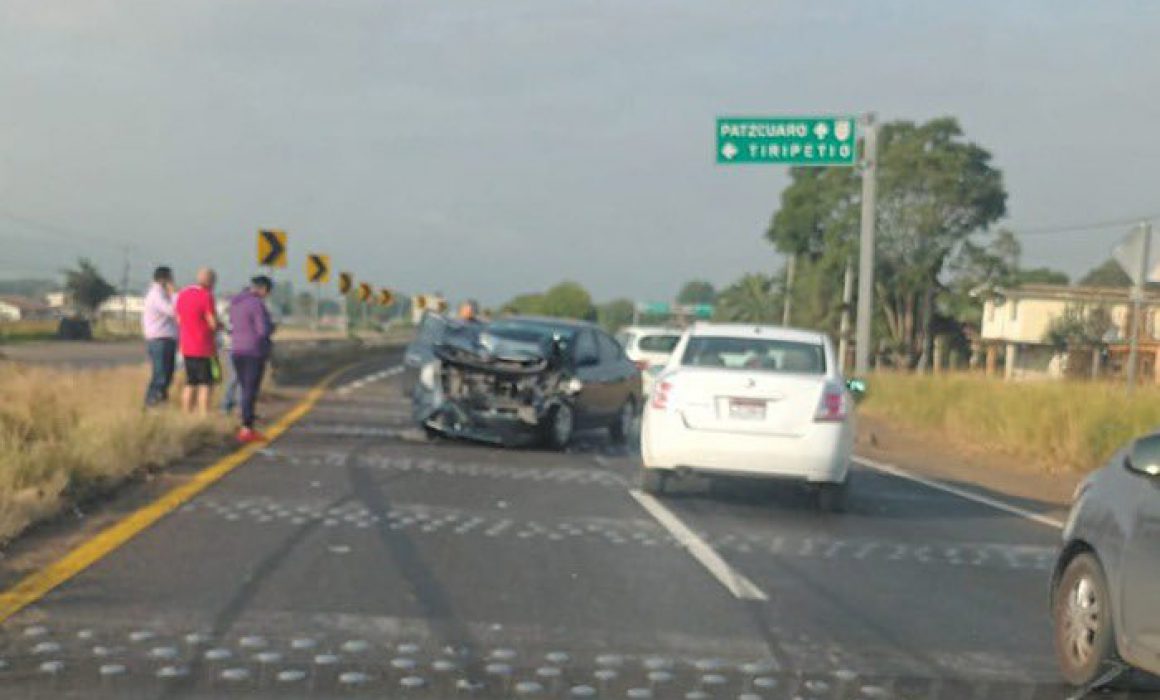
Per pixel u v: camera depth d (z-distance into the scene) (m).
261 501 10.66
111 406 15.45
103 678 5.68
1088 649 6.05
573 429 16.88
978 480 16.25
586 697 5.72
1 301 119.06
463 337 16.95
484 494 11.83
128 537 8.85
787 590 8.13
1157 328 51.97
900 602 7.95
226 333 17.39
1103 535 5.98
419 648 6.36
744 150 28.69
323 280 30.64
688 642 6.70
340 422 18.81
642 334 27.66
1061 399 19.77
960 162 65.94
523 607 7.31
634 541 9.66
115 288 89.06
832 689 5.96
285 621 6.76
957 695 5.93
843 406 11.65
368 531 9.48
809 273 74.62
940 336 70.12
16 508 8.94
